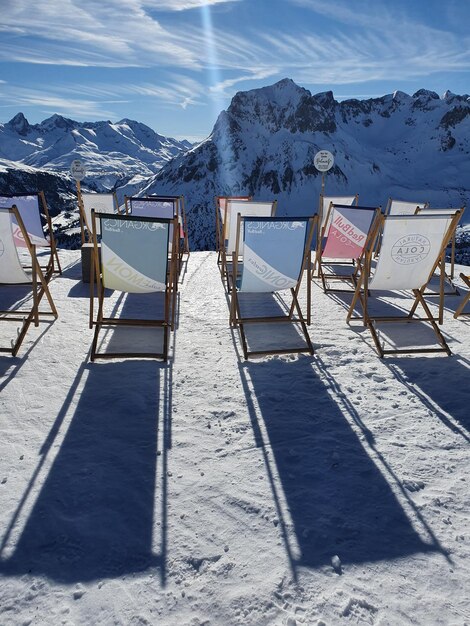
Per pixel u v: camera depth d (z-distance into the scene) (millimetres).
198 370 4387
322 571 2193
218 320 5926
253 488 2771
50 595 2059
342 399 3871
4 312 5109
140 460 3012
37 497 2641
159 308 6426
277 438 3295
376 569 2207
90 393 3867
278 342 5156
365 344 5125
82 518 2502
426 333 5504
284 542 2369
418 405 3777
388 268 5008
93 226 4410
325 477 2881
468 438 3311
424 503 2652
